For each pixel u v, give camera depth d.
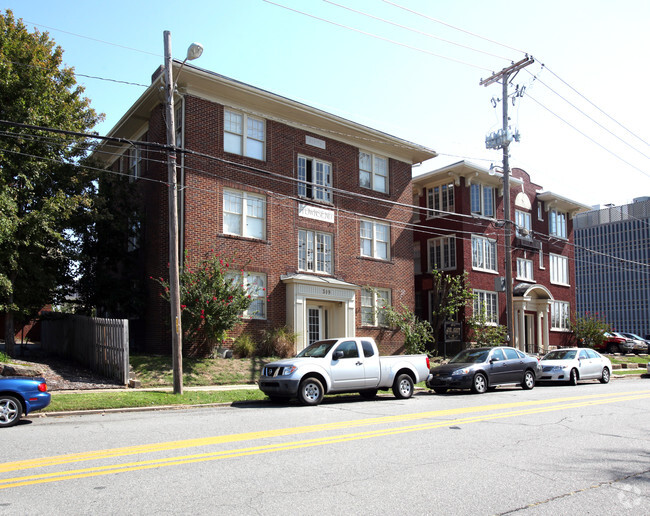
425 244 34.41
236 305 19.75
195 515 5.37
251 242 22.44
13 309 18.22
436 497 6.07
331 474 6.97
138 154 25.08
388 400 15.86
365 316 26.33
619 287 95.94
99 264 22.14
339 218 25.78
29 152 18.81
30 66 18.20
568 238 41.03
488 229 33.91
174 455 7.91
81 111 21.09
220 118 22.09
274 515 5.40
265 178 23.19
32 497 5.87
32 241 18.00
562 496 6.19
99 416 12.32
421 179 34.06
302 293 23.17
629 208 96.69
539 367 20.41
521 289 34.38
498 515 5.53
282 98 23.28
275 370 14.59
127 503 5.71
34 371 16.23
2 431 9.98
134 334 23.02
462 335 31.16
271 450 8.32
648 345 41.53
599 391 18.62
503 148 24.05
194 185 21.03
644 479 6.94
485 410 13.21
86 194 20.41
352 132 26.25
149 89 21.69
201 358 19.94
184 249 20.47
